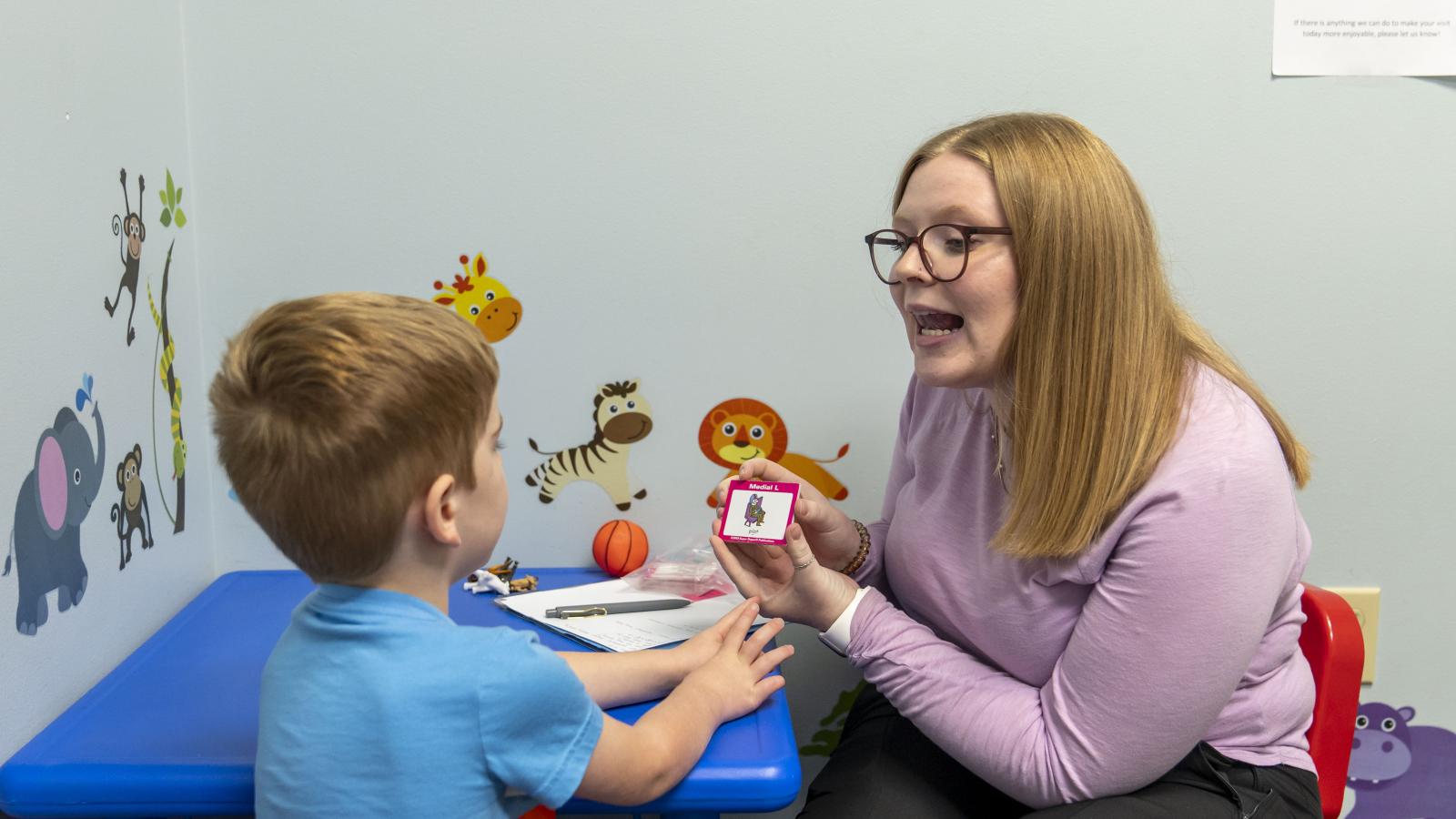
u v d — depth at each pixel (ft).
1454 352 4.53
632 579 4.34
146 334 3.83
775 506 3.56
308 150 4.31
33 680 3.01
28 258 3.03
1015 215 3.03
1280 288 4.49
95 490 3.42
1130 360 2.97
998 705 3.12
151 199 3.89
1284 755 3.31
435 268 4.42
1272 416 3.24
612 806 2.72
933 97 4.38
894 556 3.86
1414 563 4.67
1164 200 4.44
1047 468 3.04
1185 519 2.87
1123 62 4.35
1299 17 4.32
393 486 2.49
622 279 4.47
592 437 4.56
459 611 4.00
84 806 2.73
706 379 4.55
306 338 2.46
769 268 4.48
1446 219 4.45
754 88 4.37
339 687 2.44
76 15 3.33
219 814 2.74
